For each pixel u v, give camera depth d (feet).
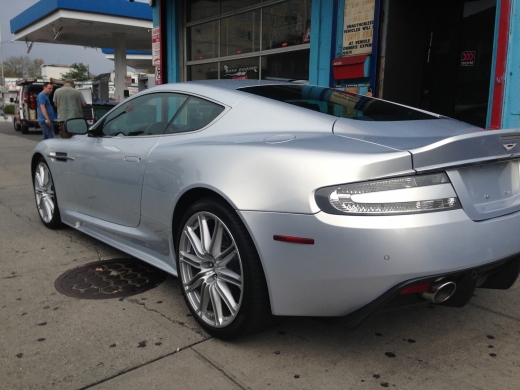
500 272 8.36
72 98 37.09
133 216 11.14
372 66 19.88
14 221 17.15
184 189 9.06
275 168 7.61
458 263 7.02
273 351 8.37
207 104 10.23
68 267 12.43
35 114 62.69
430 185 7.04
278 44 26.17
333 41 21.43
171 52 34.63
